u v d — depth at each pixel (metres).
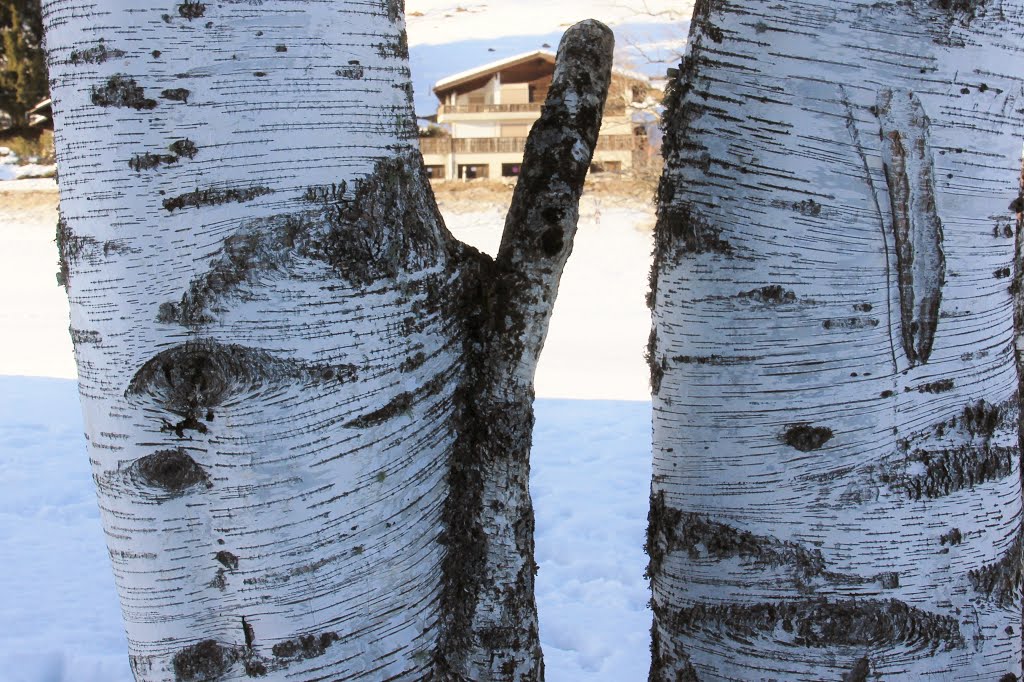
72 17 1.72
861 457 2.05
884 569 2.06
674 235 2.25
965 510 2.07
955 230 2.02
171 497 1.78
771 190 2.05
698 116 2.18
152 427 1.76
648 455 7.71
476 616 2.02
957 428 2.07
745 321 2.10
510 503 2.05
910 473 2.05
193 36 1.69
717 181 2.13
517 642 2.06
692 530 2.23
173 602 1.82
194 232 1.72
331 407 1.79
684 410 2.24
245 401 1.75
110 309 1.75
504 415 2.03
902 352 2.03
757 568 2.14
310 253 1.75
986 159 2.04
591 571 5.60
